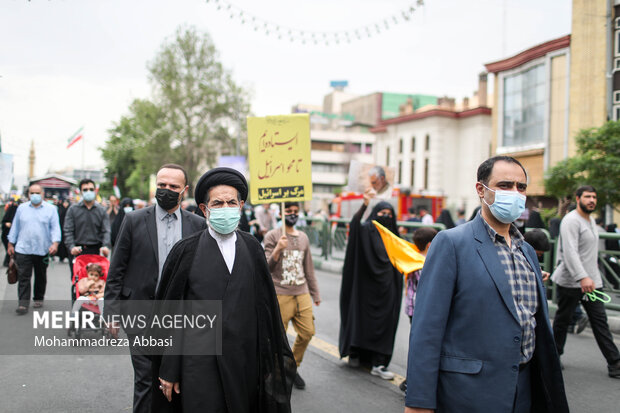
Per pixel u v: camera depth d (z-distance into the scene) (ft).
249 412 8.89
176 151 127.34
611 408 13.82
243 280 8.91
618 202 41.68
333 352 19.26
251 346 8.86
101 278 20.36
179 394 8.67
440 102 144.56
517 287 7.56
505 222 7.70
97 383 14.92
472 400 7.11
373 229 16.87
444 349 7.51
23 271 22.85
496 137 86.84
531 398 7.71
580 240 16.31
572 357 18.54
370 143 206.80
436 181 136.15
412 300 15.07
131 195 192.44
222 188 9.02
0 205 49.88
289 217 15.70
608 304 21.93
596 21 64.28
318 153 212.64
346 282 17.43
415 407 7.14
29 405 13.15
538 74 77.71
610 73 58.39
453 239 7.77
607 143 42.11
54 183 109.50
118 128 185.68
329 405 13.83
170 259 8.88
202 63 123.24
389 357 16.30
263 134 14.46
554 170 45.29
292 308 15.40
